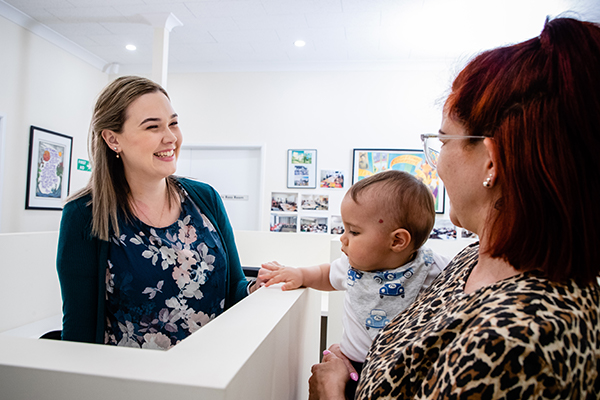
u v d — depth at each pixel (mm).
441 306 512
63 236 978
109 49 4559
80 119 4656
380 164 4664
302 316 854
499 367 319
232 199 4973
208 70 4930
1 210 3641
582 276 364
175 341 1028
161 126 995
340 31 3943
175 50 4543
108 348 449
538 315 333
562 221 361
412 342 467
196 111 4961
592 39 367
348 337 914
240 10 3594
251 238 3047
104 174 1001
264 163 4828
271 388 549
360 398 507
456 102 467
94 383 381
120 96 968
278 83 4859
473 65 463
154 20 3756
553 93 371
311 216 4742
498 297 373
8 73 3689
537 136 375
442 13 3484
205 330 528
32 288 2066
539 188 372
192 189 1236
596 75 358
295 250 2992
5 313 1913
